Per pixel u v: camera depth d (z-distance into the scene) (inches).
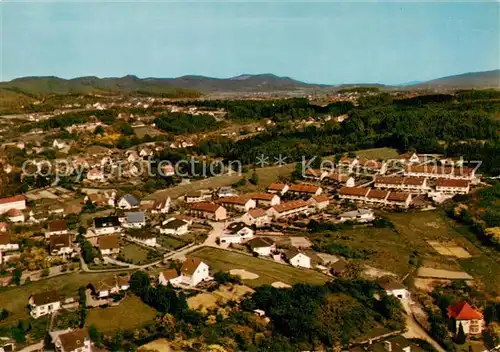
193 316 5310.0
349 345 5118.1
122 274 6501.0
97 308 5605.3
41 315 5506.9
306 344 5088.6
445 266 6860.2
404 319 5580.7
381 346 5039.4
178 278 6245.1
